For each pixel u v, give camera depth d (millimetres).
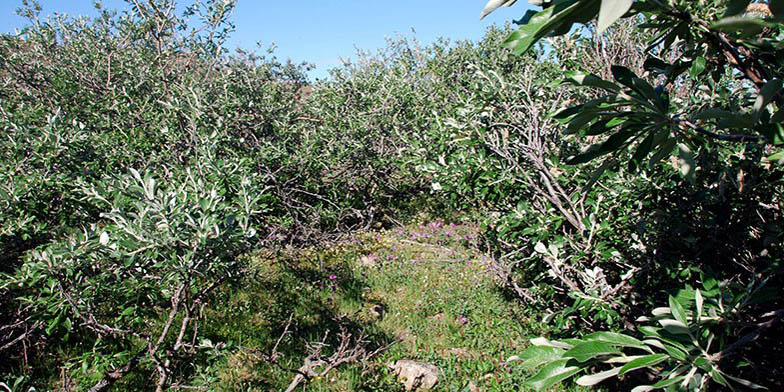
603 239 3152
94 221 4059
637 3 975
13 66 7133
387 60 13078
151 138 5730
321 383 3828
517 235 3828
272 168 6406
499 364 4266
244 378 3803
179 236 2451
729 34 1124
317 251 6473
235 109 6680
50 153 3695
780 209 2490
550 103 4082
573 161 1102
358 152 7527
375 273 6152
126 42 8109
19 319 3438
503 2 779
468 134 3779
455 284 5781
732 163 2564
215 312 4609
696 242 2744
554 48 5156
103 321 3557
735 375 1762
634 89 1043
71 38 8195
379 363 4266
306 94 10539
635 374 3318
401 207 8578
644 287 2982
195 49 7492
